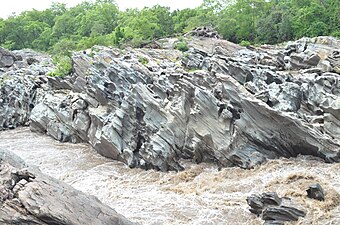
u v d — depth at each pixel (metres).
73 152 35.56
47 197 14.35
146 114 31.69
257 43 66.12
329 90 30.95
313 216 20.70
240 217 21.78
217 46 50.03
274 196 21.59
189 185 27.11
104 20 96.44
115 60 40.41
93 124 35.97
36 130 43.00
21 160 16.98
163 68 41.62
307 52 41.22
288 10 67.75
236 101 29.70
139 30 72.56
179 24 81.00
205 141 29.61
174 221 21.78
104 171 30.75
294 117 28.14
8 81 50.03
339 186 23.95
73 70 44.22
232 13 77.06
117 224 15.35
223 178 27.36
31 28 101.69
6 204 13.60
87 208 15.04
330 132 28.45
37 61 66.81
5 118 46.41
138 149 32.03
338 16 60.03
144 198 25.23
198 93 29.95
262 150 28.91
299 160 28.09
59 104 40.53
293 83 32.06
